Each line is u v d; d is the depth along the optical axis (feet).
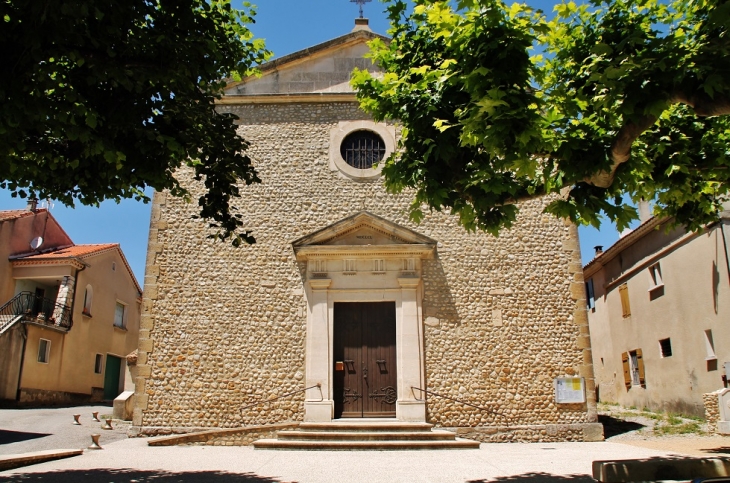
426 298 38.88
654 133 24.39
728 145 23.84
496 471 24.18
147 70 18.54
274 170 41.50
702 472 17.11
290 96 42.63
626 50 19.92
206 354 37.83
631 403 55.16
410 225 40.42
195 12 20.85
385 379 38.19
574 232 40.14
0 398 53.98
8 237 64.95
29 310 60.49
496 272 39.42
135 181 20.47
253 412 36.83
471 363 37.73
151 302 38.58
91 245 76.18
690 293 44.37
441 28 20.62
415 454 30.25
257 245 39.83
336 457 29.04
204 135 21.91
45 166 20.17
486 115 19.03
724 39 18.31
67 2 15.34
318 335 37.91
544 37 22.20
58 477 22.33
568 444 34.96
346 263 39.40
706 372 42.06
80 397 66.80
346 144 42.45
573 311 38.68
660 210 27.53
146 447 32.91
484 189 20.70
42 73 16.17
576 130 21.70
